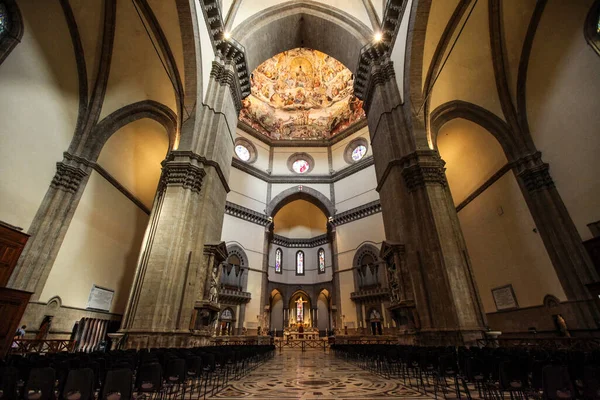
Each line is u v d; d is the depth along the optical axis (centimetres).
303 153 3272
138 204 1490
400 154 1180
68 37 1062
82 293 1140
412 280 984
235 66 1463
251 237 2794
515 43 1146
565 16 1009
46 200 1026
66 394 301
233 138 1507
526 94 1188
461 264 935
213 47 1385
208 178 1150
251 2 1648
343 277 2698
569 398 306
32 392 299
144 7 1077
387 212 1291
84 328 1141
